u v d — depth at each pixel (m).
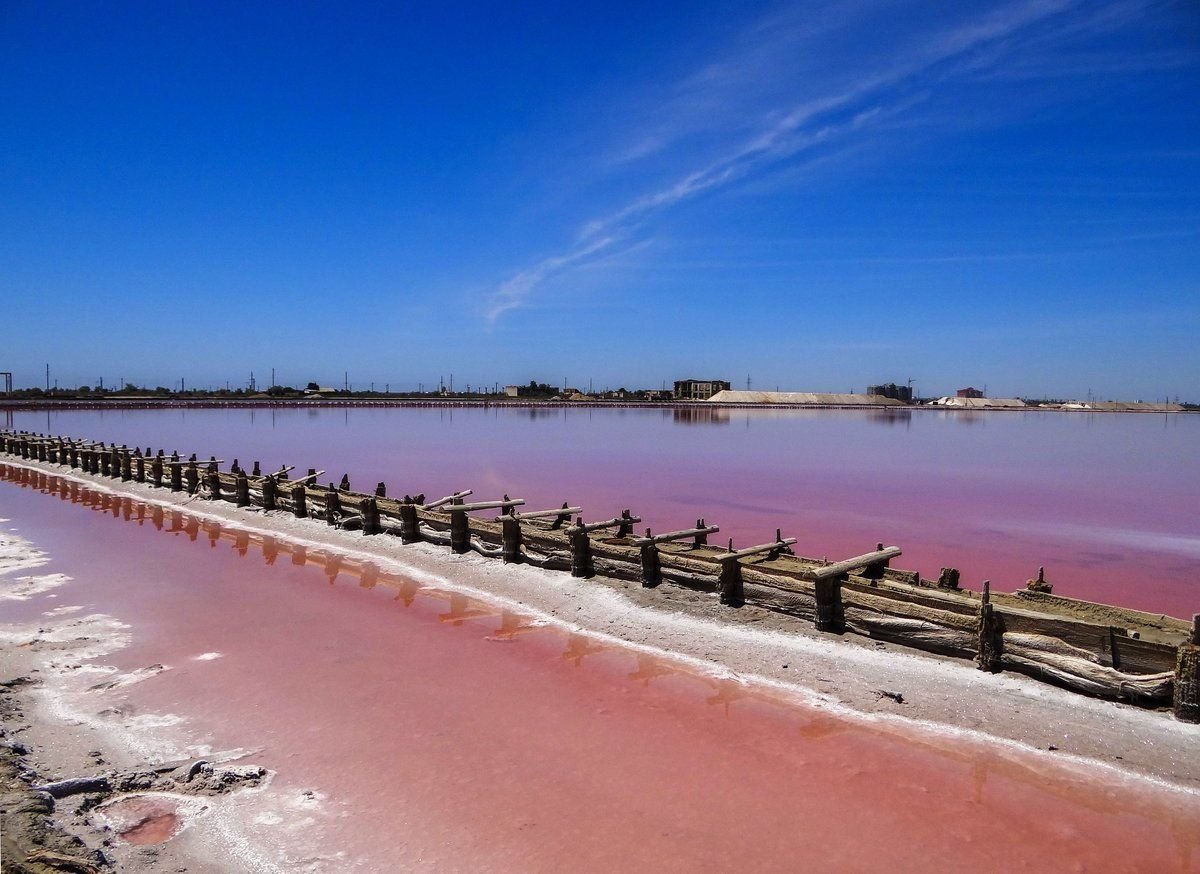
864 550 19.55
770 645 10.59
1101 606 10.16
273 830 6.31
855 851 6.23
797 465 42.25
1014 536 21.89
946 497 29.97
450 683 9.59
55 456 35.88
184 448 47.44
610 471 37.19
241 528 20.42
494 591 13.83
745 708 8.89
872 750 7.91
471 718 8.58
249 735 8.02
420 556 16.38
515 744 7.97
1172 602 14.90
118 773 7.10
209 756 7.53
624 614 12.12
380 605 13.08
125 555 16.95
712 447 53.88
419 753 7.73
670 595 12.59
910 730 8.30
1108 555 19.45
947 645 9.79
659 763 7.61
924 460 46.88
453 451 46.97
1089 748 7.78
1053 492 32.00
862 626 10.59
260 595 13.66
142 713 8.50
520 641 11.23
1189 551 19.94
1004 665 9.33
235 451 45.66
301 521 20.41
